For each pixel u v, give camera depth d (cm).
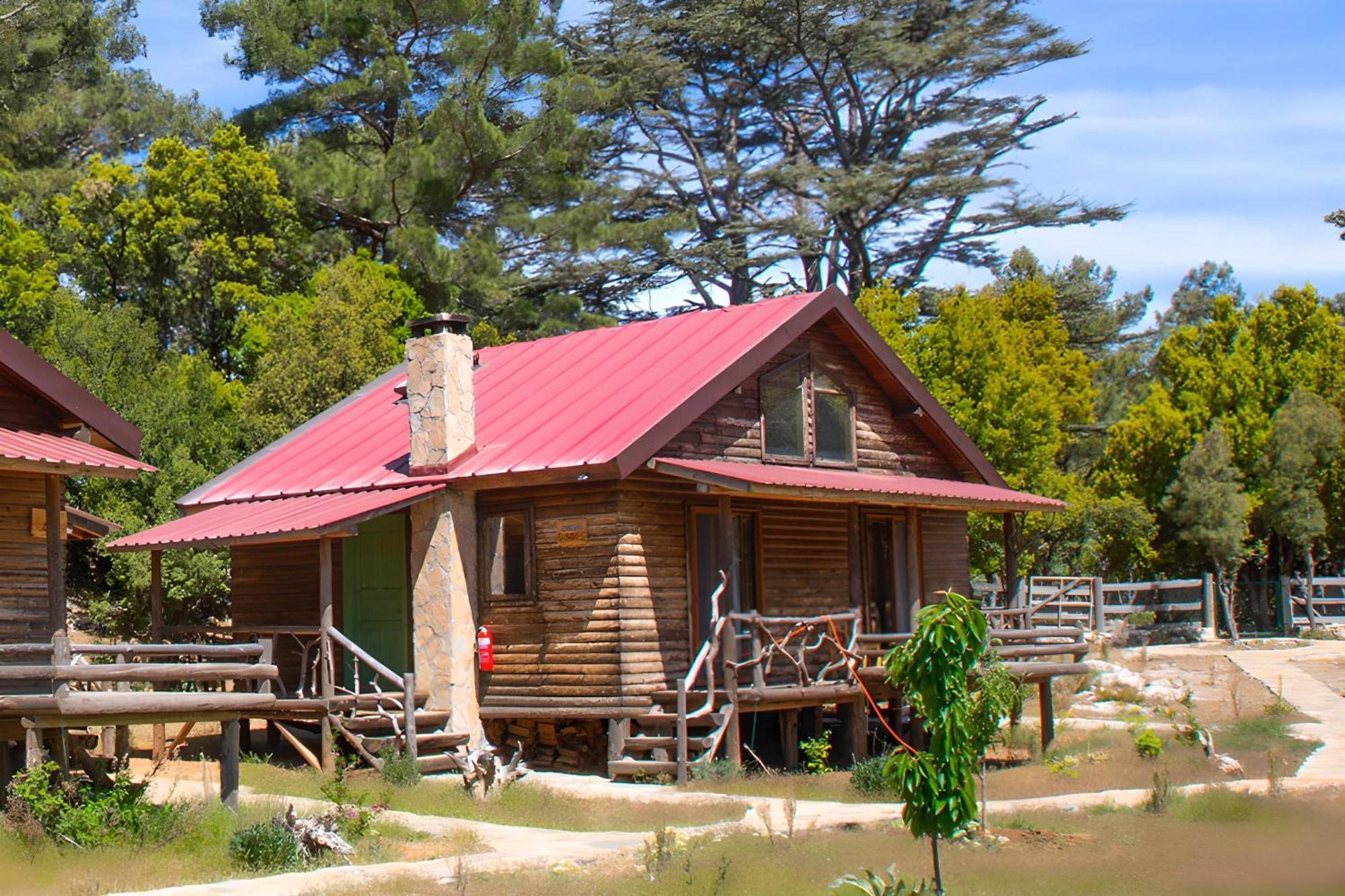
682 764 2098
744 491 2097
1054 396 4372
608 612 2195
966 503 2508
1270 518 4488
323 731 2147
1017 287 5009
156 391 3388
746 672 2370
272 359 3725
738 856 1448
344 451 2630
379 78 4872
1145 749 2250
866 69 5306
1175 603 4450
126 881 1356
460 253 4703
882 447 2691
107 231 4425
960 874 1419
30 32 5200
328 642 2181
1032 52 5209
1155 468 4622
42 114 5250
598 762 2262
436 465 2312
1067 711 2884
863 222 5338
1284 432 4494
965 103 5356
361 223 4856
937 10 5350
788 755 2312
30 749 1611
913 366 3834
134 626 3216
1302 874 1390
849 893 1324
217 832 1566
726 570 2166
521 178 5034
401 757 2133
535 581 2278
